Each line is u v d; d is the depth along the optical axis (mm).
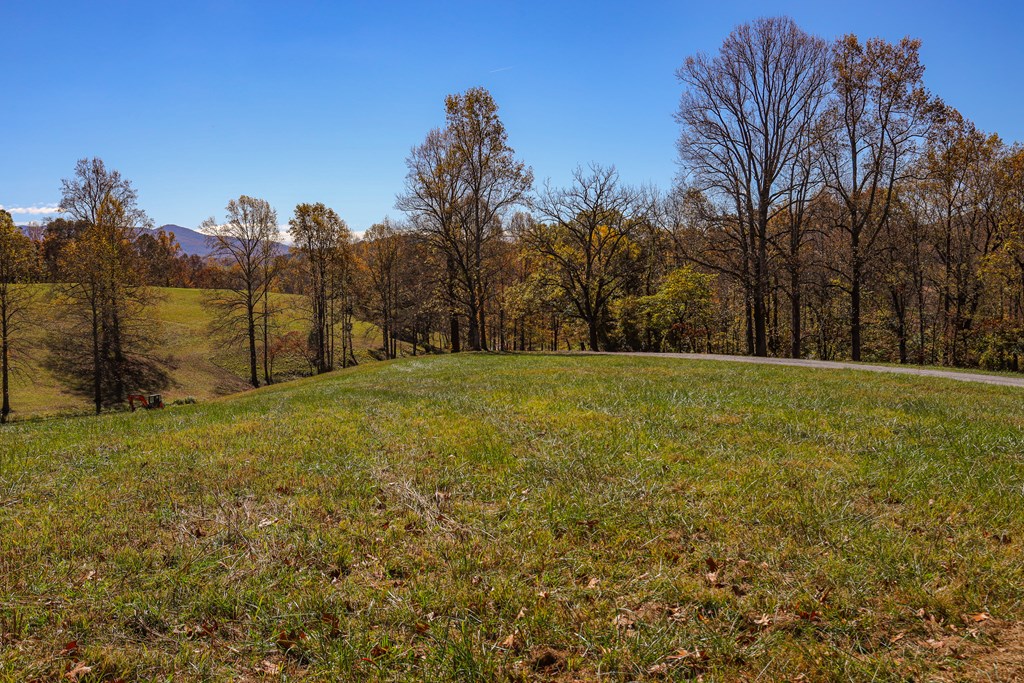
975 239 36188
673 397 11938
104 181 42844
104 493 7191
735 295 47062
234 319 51156
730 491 6395
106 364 43656
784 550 4996
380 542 5457
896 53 29688
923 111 29984
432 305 44250
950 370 19312
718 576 4660
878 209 33938
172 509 6605
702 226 34906
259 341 60250
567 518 5844
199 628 4113
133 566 5086
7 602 4484
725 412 10359
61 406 39781
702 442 8320
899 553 4824
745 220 34969
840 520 5547
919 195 35156
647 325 46094
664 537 5398
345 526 5887
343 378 25688
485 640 3881
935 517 5590
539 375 17641
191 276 96375
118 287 40781
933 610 4023
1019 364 33125
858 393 12594
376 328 74125
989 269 31172
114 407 40562
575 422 9680
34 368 42906
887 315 41344
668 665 3574
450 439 8945
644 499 6254
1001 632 3768
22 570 5035
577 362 23562
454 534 5625
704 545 5168
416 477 7234
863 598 4215
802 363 22609
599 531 5551
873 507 5898
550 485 6785
